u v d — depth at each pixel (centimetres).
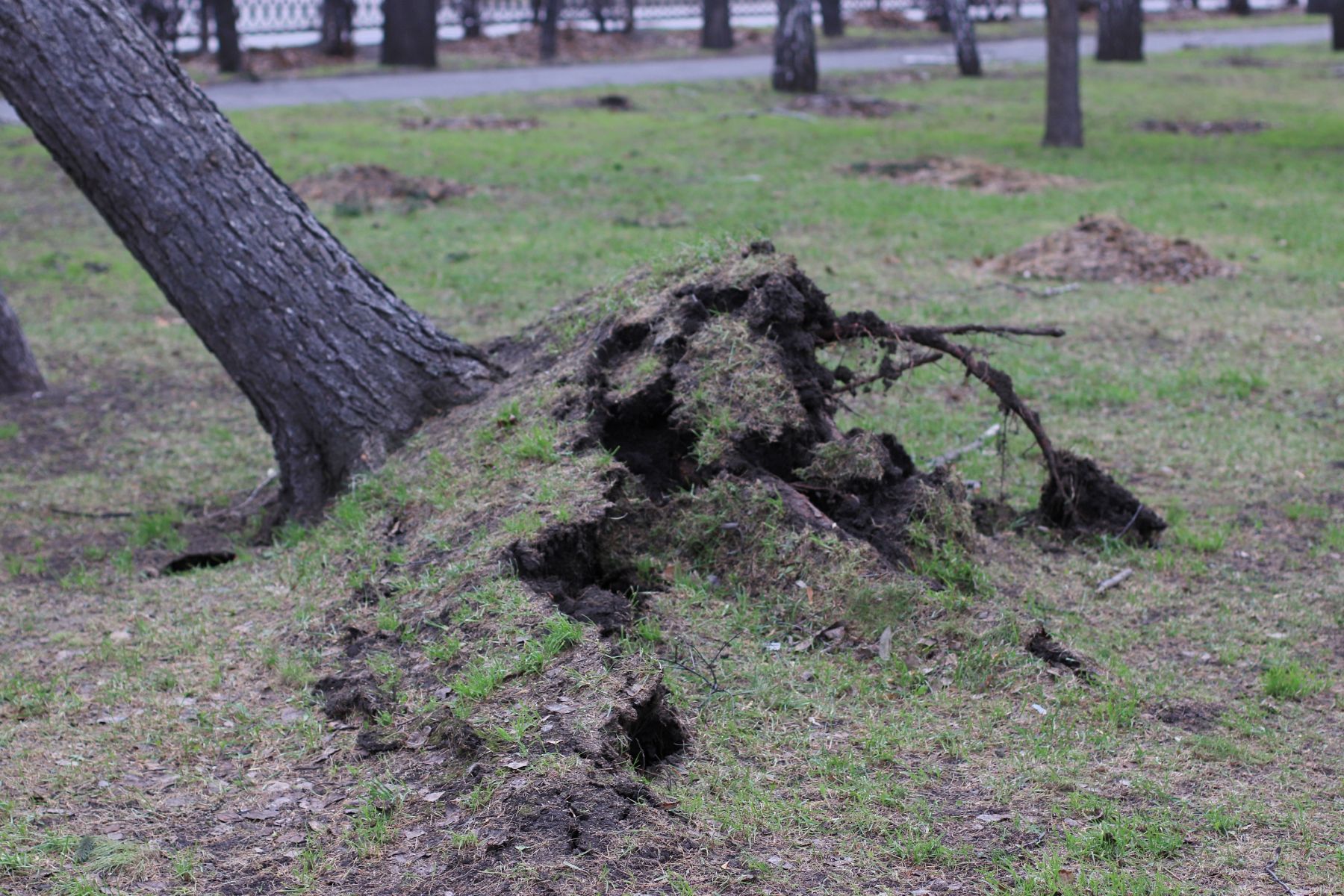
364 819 388
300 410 665
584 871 354
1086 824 395
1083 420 842
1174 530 659
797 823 391
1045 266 1248
